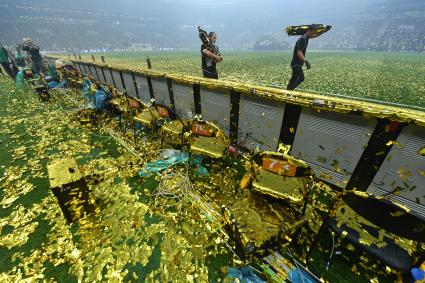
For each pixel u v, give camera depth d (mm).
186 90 5133
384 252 1905
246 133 4180
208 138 3939
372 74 16844
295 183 2572
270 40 79562
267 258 2441
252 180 2637
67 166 2994
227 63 26203
